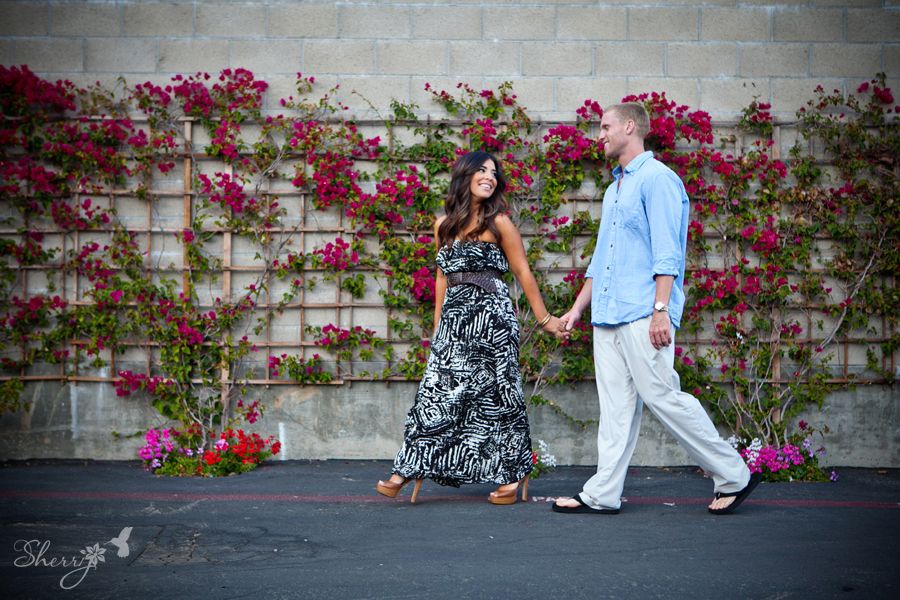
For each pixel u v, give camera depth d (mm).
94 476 5074
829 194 5527
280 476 5098
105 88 5535
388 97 5582
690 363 5488
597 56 5625
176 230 5543
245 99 5512
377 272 5535
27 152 5512
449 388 4227
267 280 5543
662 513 4145
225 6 5582
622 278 4000
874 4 5629
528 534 3723
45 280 5516
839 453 5535
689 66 5637
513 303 5531
